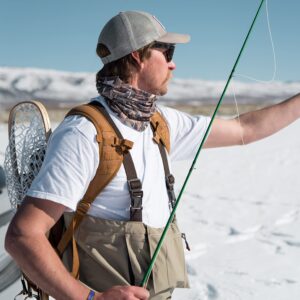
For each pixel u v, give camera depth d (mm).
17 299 2588
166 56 1923
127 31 1852
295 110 2287
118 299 1646
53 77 72625
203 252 5094
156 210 1878
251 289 4137
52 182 1648
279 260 4836
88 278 1865
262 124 2240
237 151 12938
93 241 1819
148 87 1904
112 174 1759
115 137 1761
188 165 10969
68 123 1747
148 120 1880
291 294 4066
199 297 3980
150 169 1867
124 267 1827
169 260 1879
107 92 1834
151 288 1850
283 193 8016
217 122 2195
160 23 1957
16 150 2072
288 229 5906
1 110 23734
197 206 7082
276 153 12500
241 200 7484
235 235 5676
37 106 1980
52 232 1896
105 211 1810
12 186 2078
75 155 1687
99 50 1937
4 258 2545
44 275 1592
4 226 2549
